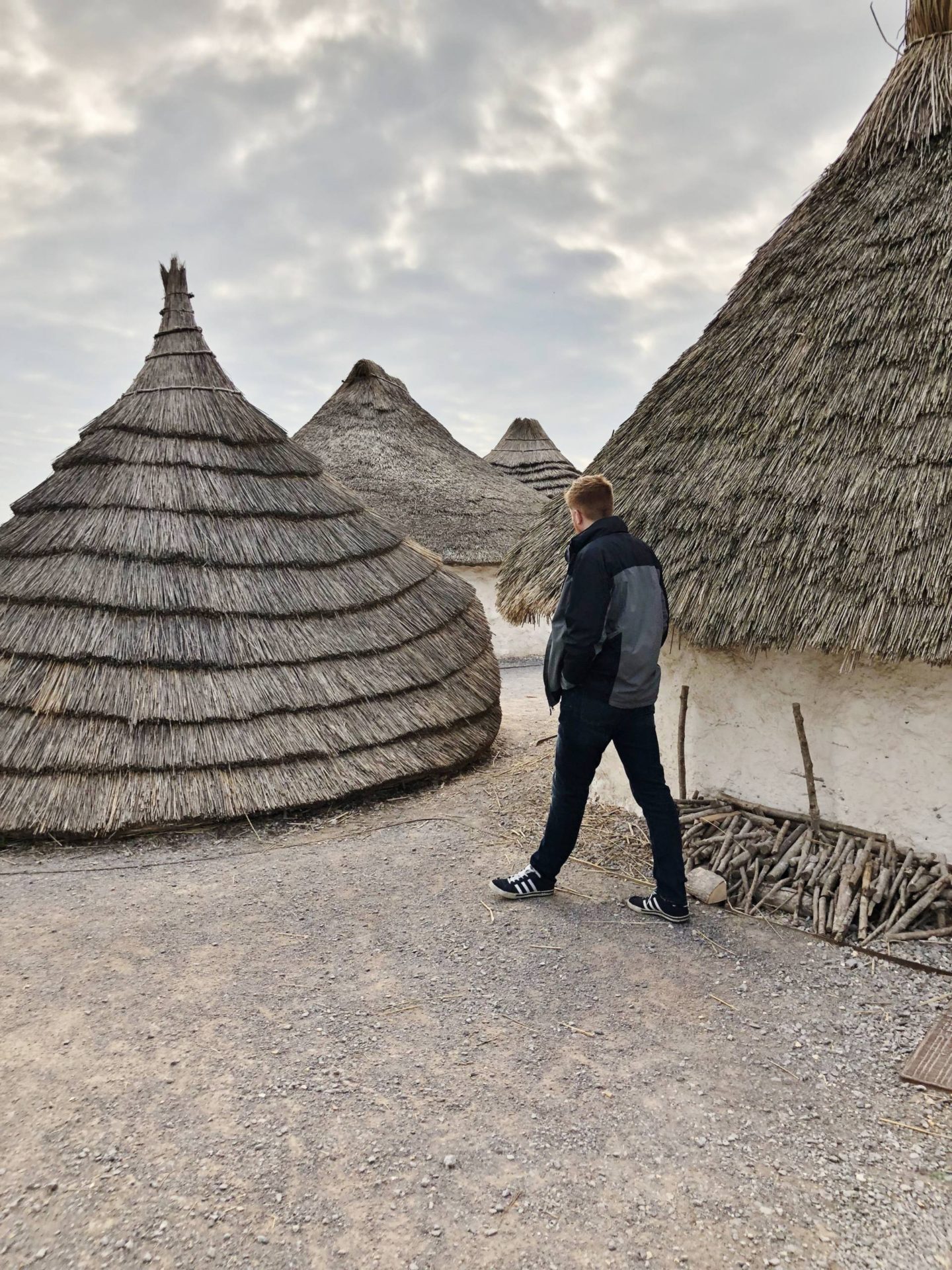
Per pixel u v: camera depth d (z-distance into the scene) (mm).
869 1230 2062
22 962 3309
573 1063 2705
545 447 18891
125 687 4773
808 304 4328
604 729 3473
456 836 4668
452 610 6492
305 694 5141
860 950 3355
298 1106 2504
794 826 4082
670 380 4973
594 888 3994
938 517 3371
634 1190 2193
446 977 3213
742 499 4008
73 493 5426
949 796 3621
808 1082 2609
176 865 4305
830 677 3943
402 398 14055
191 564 5238
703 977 3209
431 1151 2330
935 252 3955
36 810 4477
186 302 6293
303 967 3285
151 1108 2484
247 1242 2039
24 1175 2227
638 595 3412
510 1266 1977
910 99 4367
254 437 5918
